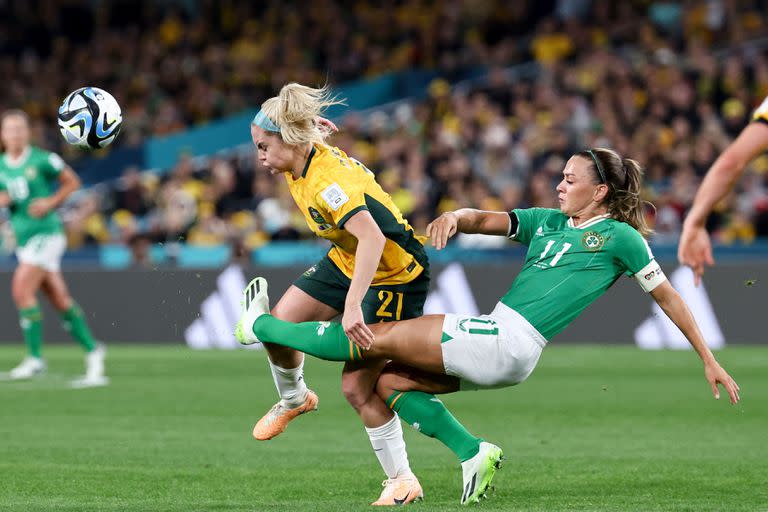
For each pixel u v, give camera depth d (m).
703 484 21.12
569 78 72.88
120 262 64.06
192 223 64.81
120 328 59.09
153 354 53.81
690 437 27.98
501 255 59.34
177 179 69.94
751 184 62.69
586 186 18.84
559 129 69.56
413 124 73.38
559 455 25.03
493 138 69.38
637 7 80.06
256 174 69.62
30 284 41.50
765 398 36.03
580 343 56.41
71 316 41.41
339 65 81.62
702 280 54.75
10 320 59.78
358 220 17.64
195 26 89.25
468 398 36.66
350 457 24.84
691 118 69.38
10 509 18.38
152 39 89.94
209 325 57.66
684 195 61.75
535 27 83.25
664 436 28.17
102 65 87.56
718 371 18.44
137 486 21.06
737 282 54.44
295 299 20.42
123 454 25.17
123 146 81.12
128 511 18.16
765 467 23.20
